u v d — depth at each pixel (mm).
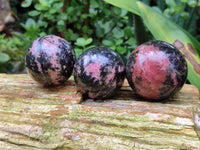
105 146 115
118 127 124
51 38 150
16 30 371
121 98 153
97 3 241
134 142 115
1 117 137
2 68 264
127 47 242
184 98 150
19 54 269
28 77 187
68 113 135
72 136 121
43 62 141
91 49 141
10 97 153
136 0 187
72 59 152
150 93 135
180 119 124
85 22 267
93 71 133
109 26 280
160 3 278
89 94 143
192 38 190
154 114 128
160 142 114
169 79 127
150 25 175
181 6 221
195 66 165
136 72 132
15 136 126
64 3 265
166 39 175
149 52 130
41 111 139
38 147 121
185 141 113
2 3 358
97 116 131
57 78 150
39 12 237
